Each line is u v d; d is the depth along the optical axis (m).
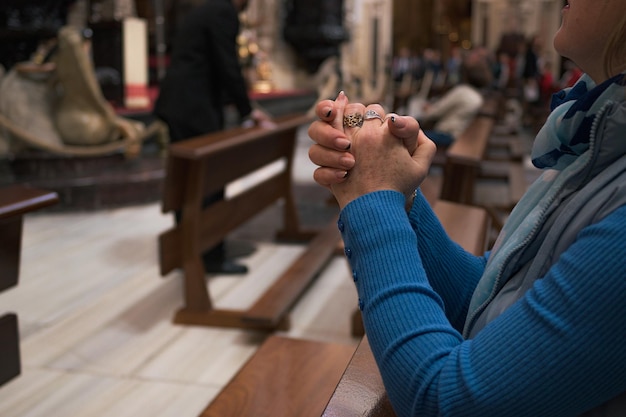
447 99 8.02
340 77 16.38
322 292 4.38
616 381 0.79
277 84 16.91
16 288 4.42
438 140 7.88
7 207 2.12
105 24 9.45
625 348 0.77
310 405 1.89
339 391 1.10
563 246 0.90
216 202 4.27
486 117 8.19
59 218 6.30
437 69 25.12
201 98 4.57
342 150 0.97
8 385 3.14
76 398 3.03
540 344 0.79
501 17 27.97
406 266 0.91
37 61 7.03
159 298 4.25
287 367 2.11
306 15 16.73
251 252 5.25
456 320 1.26
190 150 3.65
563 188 0.94
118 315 3.98
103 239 5.60
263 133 4.50
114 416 2.88
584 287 0.78
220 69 4.50
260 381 2.02
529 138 12.02
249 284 4.52
